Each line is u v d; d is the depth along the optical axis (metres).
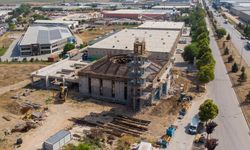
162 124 115.75
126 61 153.88
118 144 101.12
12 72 186.88
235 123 116.12
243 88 152.50
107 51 189.75
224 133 108.44
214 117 111.19
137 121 118.56
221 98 140.62
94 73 142.12
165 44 196.38
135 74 125.44
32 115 121.94
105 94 143.38
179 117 120.75
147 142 99.06
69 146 99.88
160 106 131.38
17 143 101.81
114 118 121.19
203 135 105.62
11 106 132.88
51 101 139.38
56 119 120.88
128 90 134.25
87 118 121.44
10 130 110.88
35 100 140.38
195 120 113.25
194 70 184.62
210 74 147.75
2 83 166.12
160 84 137.62
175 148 98.00
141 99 127.56
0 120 119.69
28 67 198.88
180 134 107.25
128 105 135.25
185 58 198.25
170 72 163.38
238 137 105.88
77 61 191.50
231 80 166.12
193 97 142.00
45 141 98.31
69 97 144.50
